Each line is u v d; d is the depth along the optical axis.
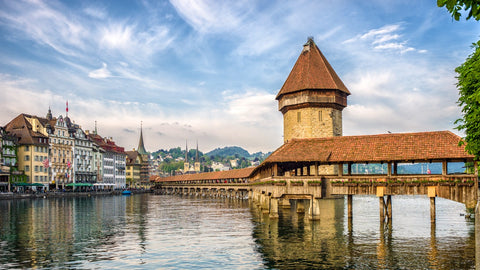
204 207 77.44
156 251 30.98
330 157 41.69
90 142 162.62
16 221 50.91
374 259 27.55
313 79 95.31
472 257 27.78
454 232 38.41
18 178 121.38
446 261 26.72
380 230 40.06
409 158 38.38
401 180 39.22
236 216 57.38
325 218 50.97
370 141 42.31
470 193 37.06
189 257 28.81
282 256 28.84
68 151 146.00
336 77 100.44
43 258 28.55
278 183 42.84
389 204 45.72
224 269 25.44
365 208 67.38
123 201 100.19
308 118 95.50
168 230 42.66
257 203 74.25
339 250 30.61
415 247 31.38
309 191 41.97
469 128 28.03
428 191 38.31
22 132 127.88
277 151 44.59
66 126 145.88
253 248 31.88
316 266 25.88
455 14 9.23
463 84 28.50
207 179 139.62
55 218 54.84
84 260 27.94
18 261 27.62
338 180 41.47
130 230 42.75
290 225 44.66
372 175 41.81
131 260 27.94
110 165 185.25
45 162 113.56
